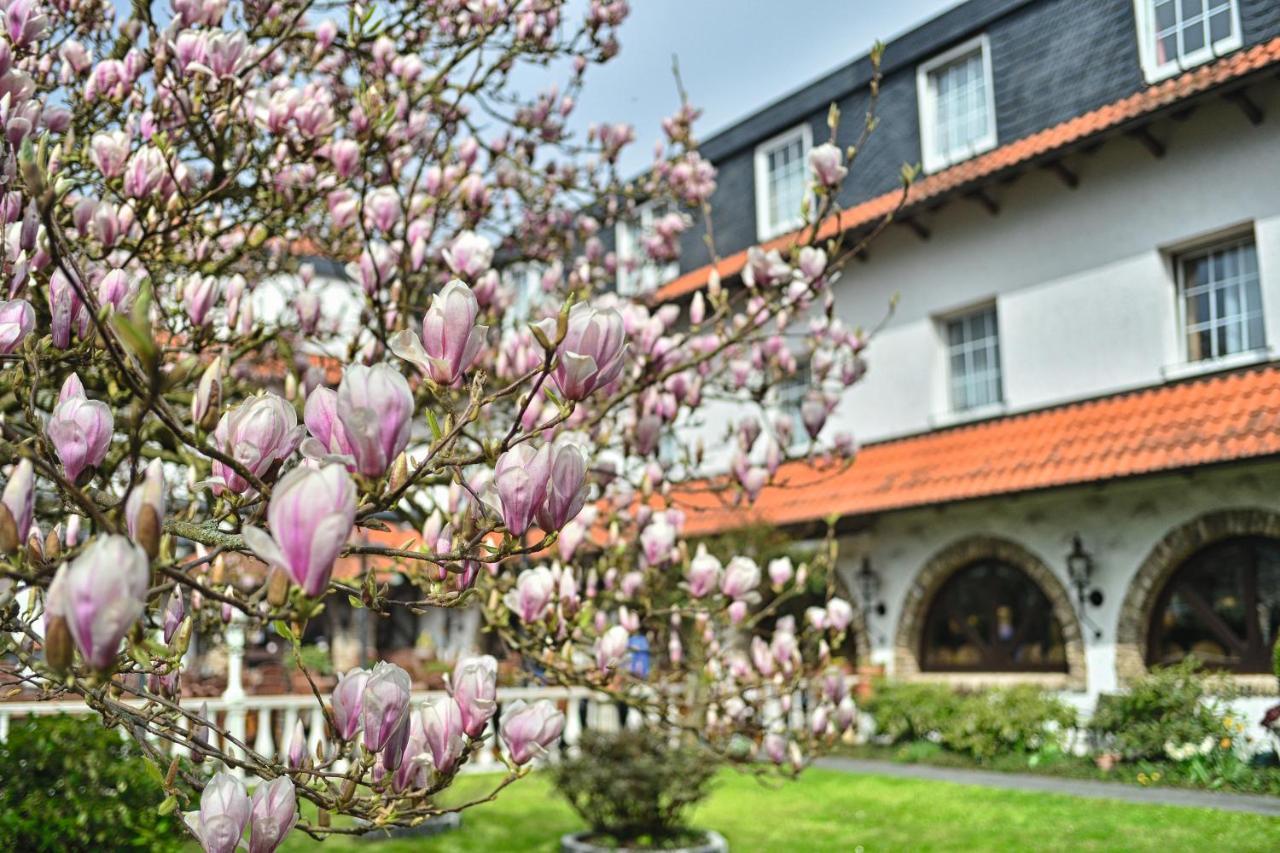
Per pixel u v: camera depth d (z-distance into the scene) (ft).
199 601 10.37
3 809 16.70
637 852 24.71
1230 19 39.29
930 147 49.16
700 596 11.59
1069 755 38.83
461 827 29.45
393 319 12.41
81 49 13.34
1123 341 41.57
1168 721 35.24
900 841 26.91
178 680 6.74
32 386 6.07
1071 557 40.27
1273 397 35.81
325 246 15.70
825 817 30.32
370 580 6.01
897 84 51.03
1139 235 41.39
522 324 12.45
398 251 12.63
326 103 11.62
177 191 11.01
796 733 13.43
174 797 5.76
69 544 7.11
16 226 7.09
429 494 11.07
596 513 13.20
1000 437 44.04
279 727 34.19
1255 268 38.96
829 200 12.91
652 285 24.18
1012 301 45.42
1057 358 43.60
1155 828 26.86
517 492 5.24
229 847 4.91
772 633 13.50
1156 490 38.37
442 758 6.05
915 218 48.06
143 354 4.01
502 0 16.30
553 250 23.40
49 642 3.61
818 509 47.01
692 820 30.14
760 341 16.03
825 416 14.35
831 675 13.03
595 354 5.38
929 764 40.52
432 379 5.16
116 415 11.43
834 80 53.36
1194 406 37.93
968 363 48.01
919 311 48.98
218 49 10.84
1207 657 37.37
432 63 17.81
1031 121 45.11
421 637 59.62
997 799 31.96
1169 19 41.14
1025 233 45.19
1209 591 37.58
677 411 13.29
